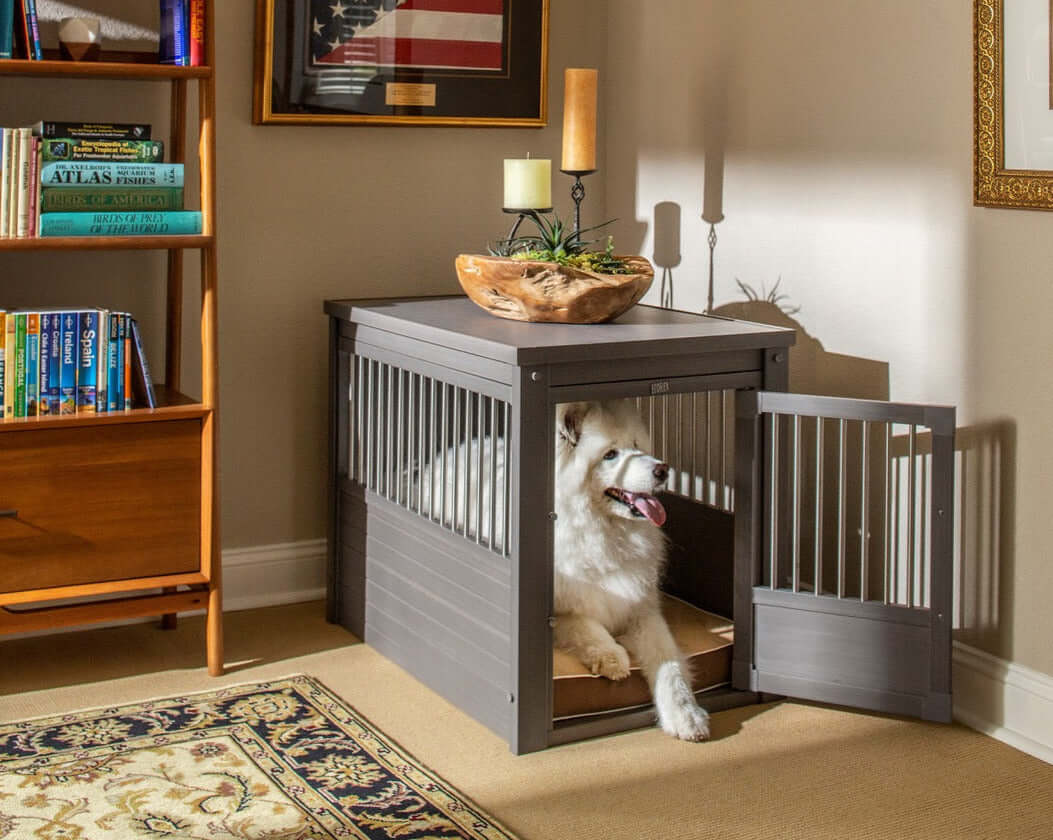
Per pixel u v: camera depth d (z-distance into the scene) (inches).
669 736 98.8
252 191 123.3
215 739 95.9
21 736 95.9
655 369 97.3
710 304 127.3
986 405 98.9
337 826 82.8
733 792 89.4
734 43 121.0
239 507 127.3
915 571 105.8
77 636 119.0
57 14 112.1
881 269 107.1
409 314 110.0
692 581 117.8
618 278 103.8
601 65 139.0
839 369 112.3
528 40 132.1
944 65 99.8
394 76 126.0
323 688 106.3
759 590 103.0
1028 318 94.7
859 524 111.7
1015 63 92.7
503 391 93.7
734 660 105.2
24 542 101.1
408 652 110.9
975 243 98.6
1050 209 91.2
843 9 108.7
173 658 113.8
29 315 99.7
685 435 126.6
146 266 119.5
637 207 136.4
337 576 123.4
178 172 103.0
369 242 129.4
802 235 115.0
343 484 120.8
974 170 96.7
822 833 83.7
